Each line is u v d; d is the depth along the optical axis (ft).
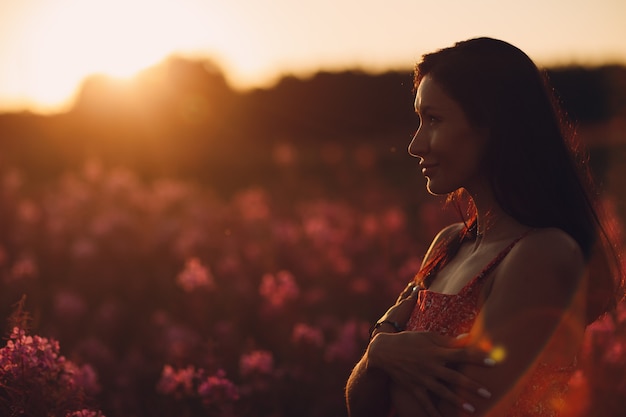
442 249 7.41
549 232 6.26
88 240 29.25
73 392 9.18
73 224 32.63
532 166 6.39
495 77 6.43
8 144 93.35
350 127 143.54
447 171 6.63
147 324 21.53
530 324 6.06
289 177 52.37
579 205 6.50
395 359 6.59
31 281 22.74
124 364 16.69
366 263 26.32
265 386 14.01
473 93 6.44
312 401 15.10
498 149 6.42
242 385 14.32
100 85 117.19
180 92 133.08
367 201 41.78
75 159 82.28
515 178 6.39
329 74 146.00
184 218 34.42
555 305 6.08
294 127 146.61
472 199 6.95
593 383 12.19
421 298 6.97
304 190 48.57
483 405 6.13
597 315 6.77
